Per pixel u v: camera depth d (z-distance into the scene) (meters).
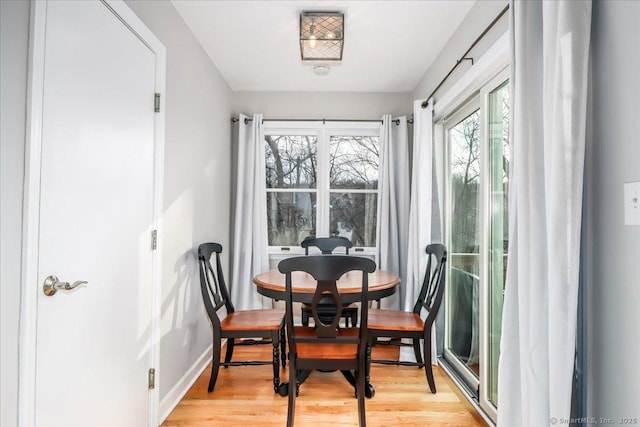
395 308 3.14
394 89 3.23
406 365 2.26
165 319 1.82
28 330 0.98
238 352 2.68
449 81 2.32
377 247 3.13
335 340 1.66
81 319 1.19
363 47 2.42
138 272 1.56
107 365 1.33
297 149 3.35
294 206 3.35
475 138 2.16
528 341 1.09
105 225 1.32
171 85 1.90
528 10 1.15
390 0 1.90
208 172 2.55
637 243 0.86
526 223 1.12
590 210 1.01
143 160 1.60
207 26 2.16
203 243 2.39
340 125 3.28
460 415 1.82
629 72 0.88
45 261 1.04
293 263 1.61
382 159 3.16
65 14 1.11
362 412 1.66
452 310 2.56
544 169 1.09
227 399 1.97
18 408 0.96
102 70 1.30
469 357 2.22
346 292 1.86
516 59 1.17
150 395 1.66
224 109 2.98
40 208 1.02
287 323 1.65
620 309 0.91
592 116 1.00
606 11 0.95
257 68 2.78
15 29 0.95
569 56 0.97
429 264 2.42
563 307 0.97
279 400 1.95
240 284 3.11
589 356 1.02
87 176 1.22
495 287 1.84
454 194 2.54
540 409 1.05
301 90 3.28
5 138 0.93
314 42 2.30
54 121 1.07
